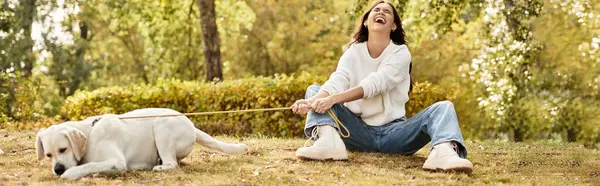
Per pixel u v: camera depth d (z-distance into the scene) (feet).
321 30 94.17
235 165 19.16
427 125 20.34
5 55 83.82
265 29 90.07
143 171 17.38
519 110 59.06
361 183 17.02
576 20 55.16
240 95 38.93
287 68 90.33
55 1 88.43
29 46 85.05
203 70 91.15
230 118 39.27
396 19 21.81
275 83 38.42
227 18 76.95
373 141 21.62
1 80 47.09
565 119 61.41
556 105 58.54
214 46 55.01
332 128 20.36
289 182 16.99
